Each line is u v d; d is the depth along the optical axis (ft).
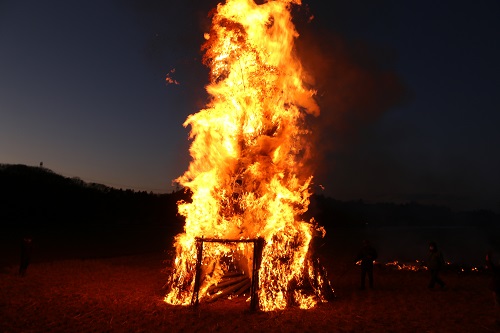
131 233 160.56
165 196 245.04
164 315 34.14
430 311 34.24
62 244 110.63
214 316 33.58
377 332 28.45
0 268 63.87
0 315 34.35
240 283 41.91
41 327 31.07
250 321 31.96
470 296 40.65
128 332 29.81
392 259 100.73
